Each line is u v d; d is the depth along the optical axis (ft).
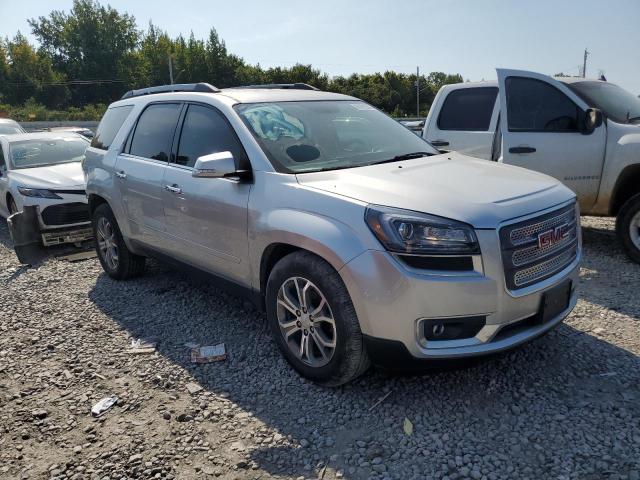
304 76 267.80
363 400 10.78
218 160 11.77
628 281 16.74
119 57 300.40
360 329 10.16
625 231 18.65
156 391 11.56
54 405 11.23
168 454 9.50
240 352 13.07
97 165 18.44
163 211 15.03
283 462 9.16
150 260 21.08
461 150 22.53
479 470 8.66
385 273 9.57
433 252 9.46
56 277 19.88
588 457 8.82
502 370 11.58
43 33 296.51
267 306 11.94
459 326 9.72
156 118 16.10
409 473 8.70
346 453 9.27
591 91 20.45
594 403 10.25
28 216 22.43
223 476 8.90
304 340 11.28
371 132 14.40
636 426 9.53
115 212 17.49
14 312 16.44
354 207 10.17
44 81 270.67
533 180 11.62
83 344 13.99
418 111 247.91
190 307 16.15
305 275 10.82
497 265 9.59
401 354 9.79
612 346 12.41
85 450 9.73
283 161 12.19
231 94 14.39
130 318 15.52
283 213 11.20
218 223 13.00
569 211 11.23
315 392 11.17
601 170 19.08
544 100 20.13
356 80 280.10
